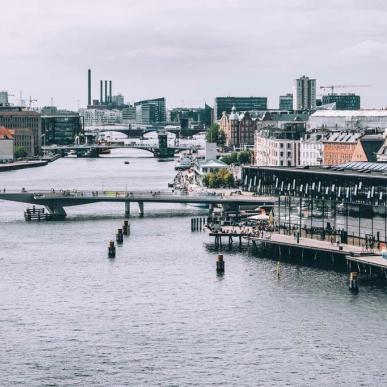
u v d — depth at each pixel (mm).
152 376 182250
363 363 188500
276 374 183000
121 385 178000
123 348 197500
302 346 198125
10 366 187625
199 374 183125
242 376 182000
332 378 181125
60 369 186000
